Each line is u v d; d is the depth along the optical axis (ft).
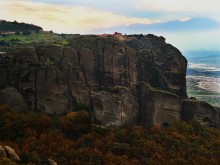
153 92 481.46
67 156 383.24
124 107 468.34
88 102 476.54
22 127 415.64
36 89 467.52
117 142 418.31
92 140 415.23
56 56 483.51
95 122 457.68
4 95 458.91
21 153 352.49
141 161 392.88
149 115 480.64
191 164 404.77
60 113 463.83
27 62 478.59
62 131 426.92
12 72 477.36
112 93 466.29
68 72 475.72
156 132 450.71
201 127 477.36
